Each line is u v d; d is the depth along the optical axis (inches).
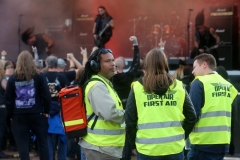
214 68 231.9
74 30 654.5
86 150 200.2
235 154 371.9
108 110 192.9
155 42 637.3
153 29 636.7
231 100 228.8
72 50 657.0
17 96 280.8
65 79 319.3
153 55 186.9
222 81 227.0
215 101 221.6
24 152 279.4
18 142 280.8
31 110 280.8
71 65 379.2
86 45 650.2
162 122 184.4
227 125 224.2
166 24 644.1
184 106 189.0
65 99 201.5
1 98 362.9
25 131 282.7
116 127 198.7
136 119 189.0
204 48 572.7
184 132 191.2
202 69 230.8
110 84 205.9
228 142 223.3
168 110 185.2
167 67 187.9
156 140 183.2
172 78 187.3
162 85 184.5
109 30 552.1
